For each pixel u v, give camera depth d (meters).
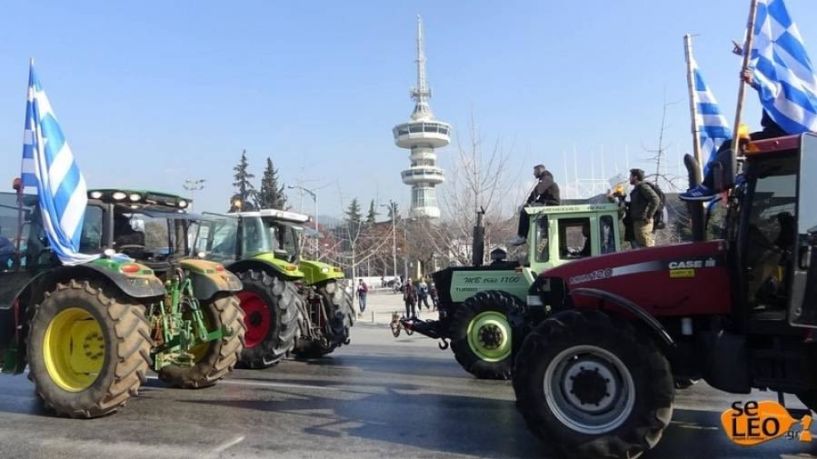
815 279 4.17
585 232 8.48
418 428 5.68
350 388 7.67
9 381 7.80
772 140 4.40
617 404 4.63
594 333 4.62
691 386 7.61
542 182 9.16
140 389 7.46
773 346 4.52
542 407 4.72
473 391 7.51
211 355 7.42
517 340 5.57
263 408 6.48
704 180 5.14
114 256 6.35
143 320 6.16
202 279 7.19
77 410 5.88
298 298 9.66
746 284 4.54
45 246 6.55
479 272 9.18
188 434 5.43
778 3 6.20
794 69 6.01
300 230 11.55
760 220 4.55
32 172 6.35
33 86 6.09
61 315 6.11
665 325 4.86
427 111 89.19
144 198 7.39
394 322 10.41
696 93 10.68
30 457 4.77
